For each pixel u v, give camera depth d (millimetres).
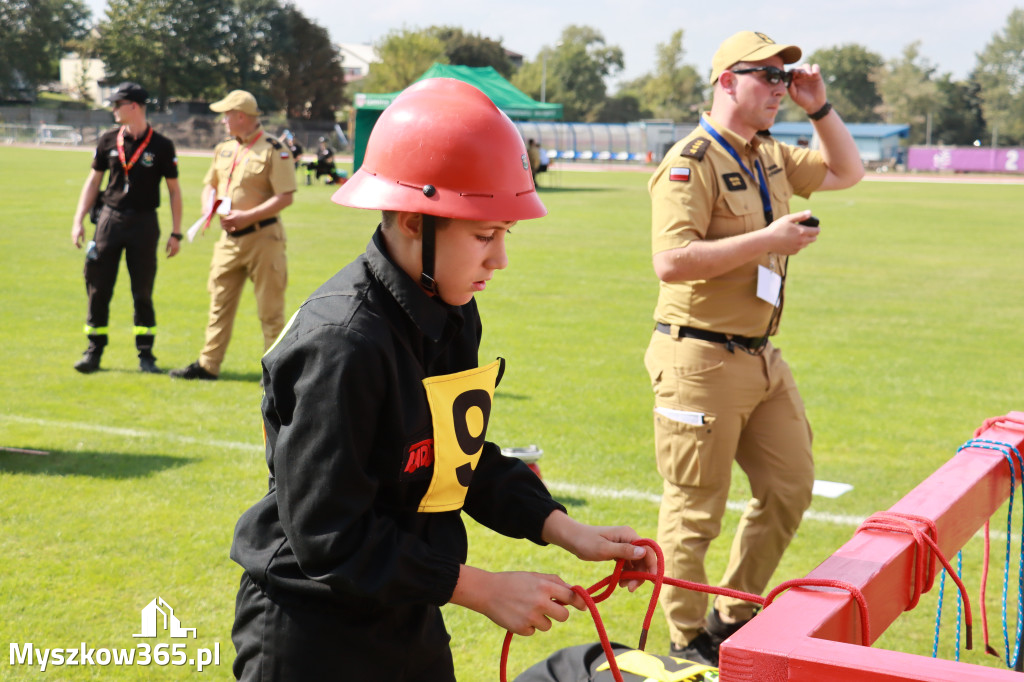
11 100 96938
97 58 109438
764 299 3438
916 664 1311
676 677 2139
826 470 5980
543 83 86875
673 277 3400
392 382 1691
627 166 67875
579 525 2014
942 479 2281
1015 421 2768
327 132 79875
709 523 3555
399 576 1668
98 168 7695
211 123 72438
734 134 3518
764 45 3455
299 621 1786
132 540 4496
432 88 1788
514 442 6348
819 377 8609
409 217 1727
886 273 15875
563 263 16250
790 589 1646
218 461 5691
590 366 8758
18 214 20656
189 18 91125
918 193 42062
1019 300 13312
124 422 6492
